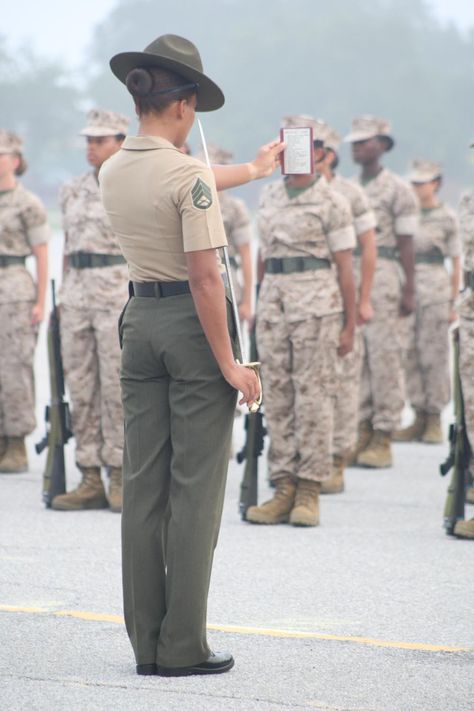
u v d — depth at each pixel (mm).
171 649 13078
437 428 31875
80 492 22469
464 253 19812
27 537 20031
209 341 12719
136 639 13227
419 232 31719
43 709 12125
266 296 21438
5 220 25953
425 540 20125
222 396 13023
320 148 21734
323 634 14828
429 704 12414
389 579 17516
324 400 21156
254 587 17016
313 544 19734
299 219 21109
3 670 13305
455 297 32219
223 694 12594
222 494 13219
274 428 21516
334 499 23812
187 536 12953
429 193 32062
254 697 12531
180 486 13023
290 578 17516
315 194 21203
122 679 13023
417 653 14094
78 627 14969
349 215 21234
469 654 14086
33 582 17141
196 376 12938
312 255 21156
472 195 19734
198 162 12797
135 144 13016
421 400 31891
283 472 21531
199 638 13141
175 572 13000
